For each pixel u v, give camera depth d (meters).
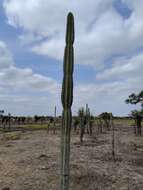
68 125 6.79
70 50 6.89
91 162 17.55
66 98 6.79
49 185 12.57
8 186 12.40
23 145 28.08
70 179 13.34
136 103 40.66
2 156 20.19
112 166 16.52
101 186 12.44
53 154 21.14
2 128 59.97
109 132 46.91
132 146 26.33
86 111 36.22
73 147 25.42
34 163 17.30
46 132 48.91
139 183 13.02
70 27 6.97
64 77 6.89
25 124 77.62
